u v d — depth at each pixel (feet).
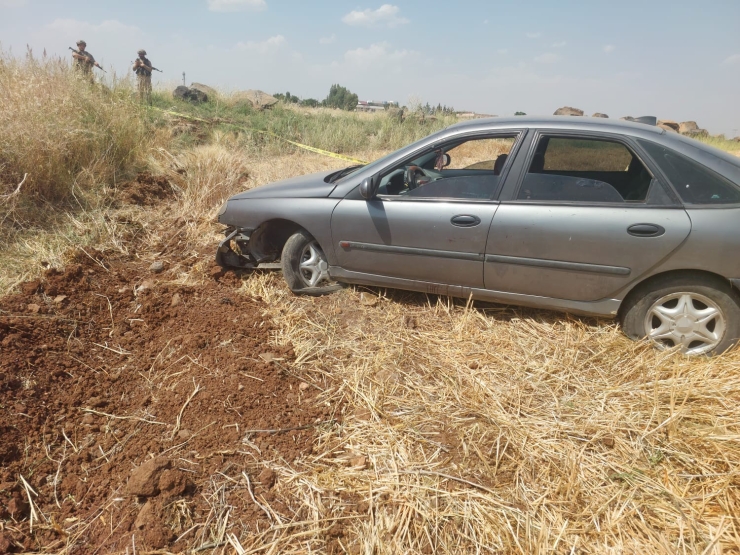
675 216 10.59
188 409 9.96
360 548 7.34
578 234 11.26
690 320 11.05
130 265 16.16
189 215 20.24
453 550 7.34
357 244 13.62
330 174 15.67
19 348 10.71
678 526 7.45
